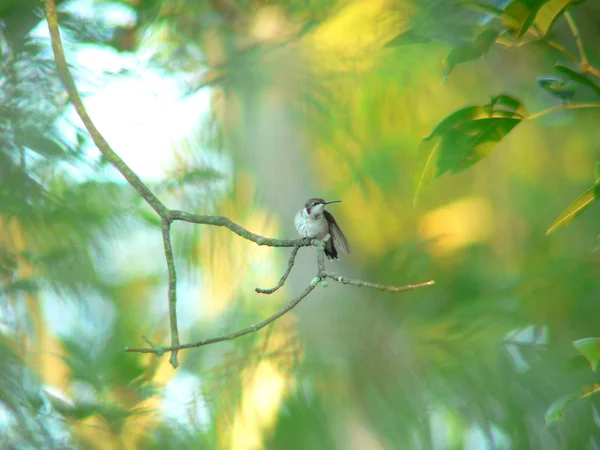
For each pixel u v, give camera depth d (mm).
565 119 13555
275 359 9930
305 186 11328
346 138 10352
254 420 9188
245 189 11047
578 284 10500
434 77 10234
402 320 10539
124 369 9109
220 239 10461
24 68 8039
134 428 8156
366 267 11906
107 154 6031
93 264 8930
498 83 13195
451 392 9609
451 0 5555
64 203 8086
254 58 9633
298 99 9781
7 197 7672
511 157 14641
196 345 5391
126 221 8836
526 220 14148
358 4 9477
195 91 9258
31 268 8555
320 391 9719
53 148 7824
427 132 11445
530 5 4914
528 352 9828
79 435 7828
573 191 13875
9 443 7500
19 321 8516
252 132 10883
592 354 4566
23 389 7844
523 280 10727
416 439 9422
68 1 8539
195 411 8750
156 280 11312
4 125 7719
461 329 10203
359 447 9398
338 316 10734
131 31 9188
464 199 14086
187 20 9656
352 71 9719
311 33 9672
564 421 9148
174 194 9516
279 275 11445
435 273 11203
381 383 9984
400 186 11797
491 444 9164
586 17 11656
